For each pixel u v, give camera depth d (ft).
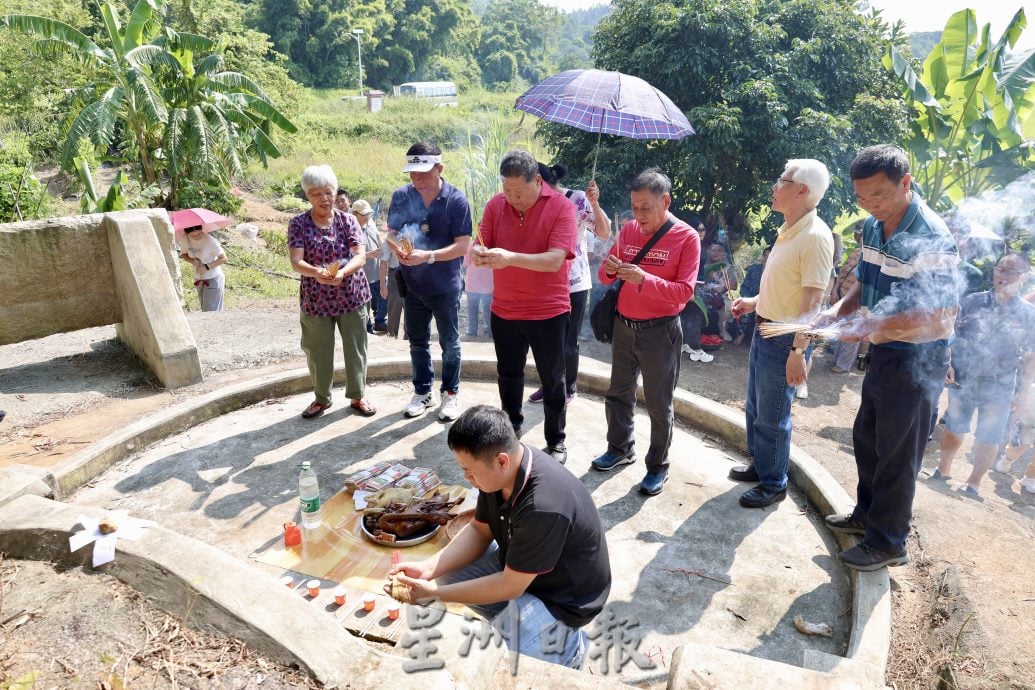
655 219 11.96
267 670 6.56
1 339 17.01
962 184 30.50
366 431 15.19
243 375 17.75
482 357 18.69
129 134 52.65
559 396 13.57
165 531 8.41
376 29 201.87
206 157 47.57
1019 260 13.52
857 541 11.16
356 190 66.85
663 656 9.09
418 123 101.24
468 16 250.98
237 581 7.54
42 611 7.37
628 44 30.14
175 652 6.81
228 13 73.00
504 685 6.88
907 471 9.87
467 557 8.51
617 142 30.09
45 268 17.25
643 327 12.14
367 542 10.78
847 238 29.35
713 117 26.71
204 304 24.75
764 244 32.65
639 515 12.36
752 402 13.16
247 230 48.85
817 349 25.38
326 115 104.32
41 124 60.44
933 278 9.09
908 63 30.58
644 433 15.64
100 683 6.43
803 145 26.66
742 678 6.88
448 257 14.16
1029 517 12.76
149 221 17.76
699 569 10.90
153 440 14.40
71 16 69.72
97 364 17.94
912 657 8.95
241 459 13.84
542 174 16.24
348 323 15.03
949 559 10.61
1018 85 28.91
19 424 14.60
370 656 6.70
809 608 10.11
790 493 13.25
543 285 12.67
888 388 9.71
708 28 27.09
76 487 12.58
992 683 8.00
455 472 13.51
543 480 7.33
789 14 29.37
